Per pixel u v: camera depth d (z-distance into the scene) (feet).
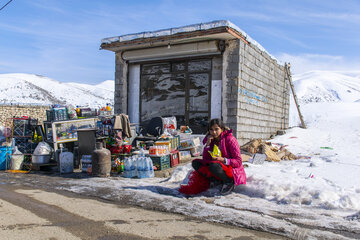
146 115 40.55
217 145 17.60
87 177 23.88
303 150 37.45
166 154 26.21
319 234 11.14
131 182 21.22
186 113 37.65
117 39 38.70
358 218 13.11
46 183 21.42
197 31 33.17
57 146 28.99
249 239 10.64
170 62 38.88
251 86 38.58
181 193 17.74
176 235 10.93
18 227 11.59
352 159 29.14
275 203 15.60
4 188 19.58
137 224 12.14
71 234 10.88
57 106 31.04
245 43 36.22
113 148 27.07
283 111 54.54
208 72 36.42
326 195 15.21
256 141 31.22
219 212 13.71
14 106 82.12
